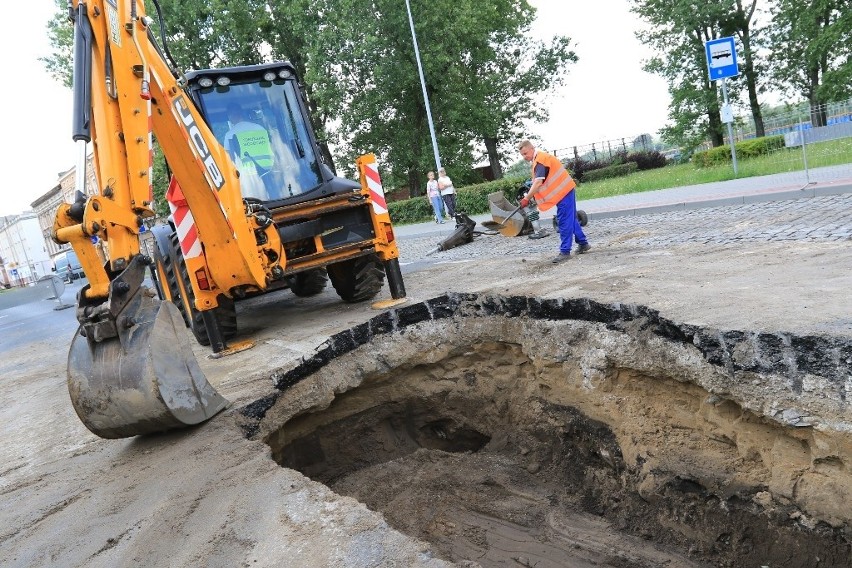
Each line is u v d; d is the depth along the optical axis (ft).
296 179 21.98
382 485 16.03
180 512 9.76
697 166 65.05
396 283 21.85
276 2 84.28
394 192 107.65
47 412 17.35
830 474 10.02
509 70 101.04
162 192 67.67
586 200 50.98
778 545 10.71
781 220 23.88
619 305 14.43
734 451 11.81
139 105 12.46
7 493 11.78
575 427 15.40
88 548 9.22
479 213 68.95
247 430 13.87
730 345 11.27
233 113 21.52
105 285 11.66
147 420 12.26
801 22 79.46
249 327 23.52
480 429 18.53
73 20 11.75
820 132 42.75
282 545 8.34
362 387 18.10
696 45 90.38
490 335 18.10
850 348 9.65
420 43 78.23
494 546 12.83
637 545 12.39
